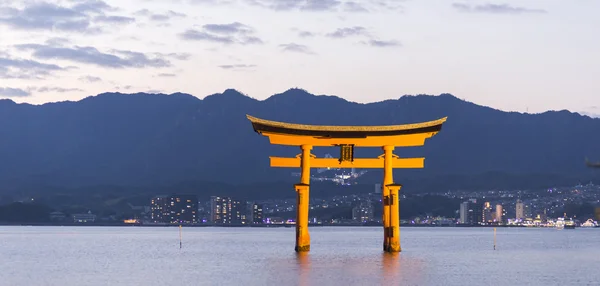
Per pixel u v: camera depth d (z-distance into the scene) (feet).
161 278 281.74
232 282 261.44
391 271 297.33
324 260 351.25
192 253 470.80
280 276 278.26
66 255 461.78
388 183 328.08
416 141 317.63
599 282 280.31
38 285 263.70
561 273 317.83
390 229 350.84
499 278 287.89
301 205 341.00
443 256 423.64
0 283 271.90
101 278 286.05
